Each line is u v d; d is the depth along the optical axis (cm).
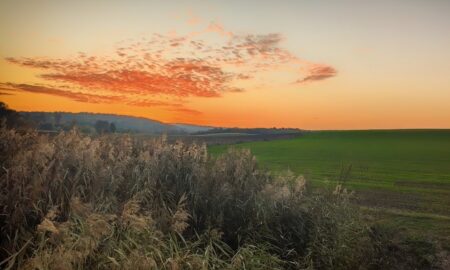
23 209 479
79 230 462
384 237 674
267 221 613
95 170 610
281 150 3750
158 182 671
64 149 673
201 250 504
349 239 618
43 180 538
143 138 922
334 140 6078
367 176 1770
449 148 4372
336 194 730
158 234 494
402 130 9775
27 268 357
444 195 1248
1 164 587
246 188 677
